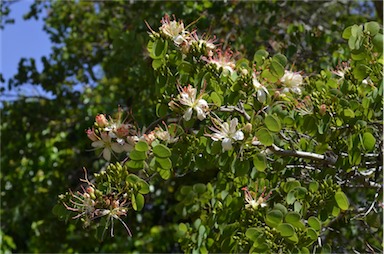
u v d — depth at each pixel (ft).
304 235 8.51
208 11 15.72
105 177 8.57
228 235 9.87
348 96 9.45
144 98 15.88
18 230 22.26
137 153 8.50
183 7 15.44
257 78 9.04
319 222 8.50
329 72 10.64
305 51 14.40
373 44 8.98
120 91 18.03
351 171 9.41
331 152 9.53
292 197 9.01
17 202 21.49
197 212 12.23
